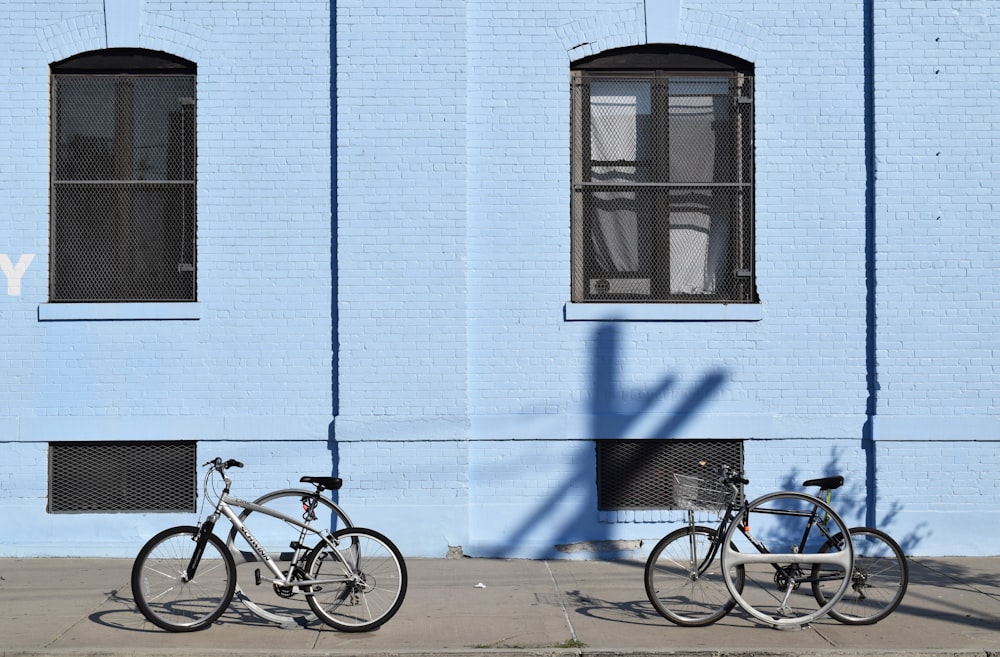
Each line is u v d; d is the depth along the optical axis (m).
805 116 9.84
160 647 6.83
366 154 9.62
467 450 9.65
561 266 9.75
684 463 9.83
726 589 7.48
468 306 9.72
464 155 9.66
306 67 9.75
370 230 9.62
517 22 9.80
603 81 10.00
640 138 9.99
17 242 9.72
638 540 9.70
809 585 7.97
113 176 9.88
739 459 9.84
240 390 9.69
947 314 9.73
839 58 9.84
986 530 9.66
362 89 9.64
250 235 9.72
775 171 9.82
